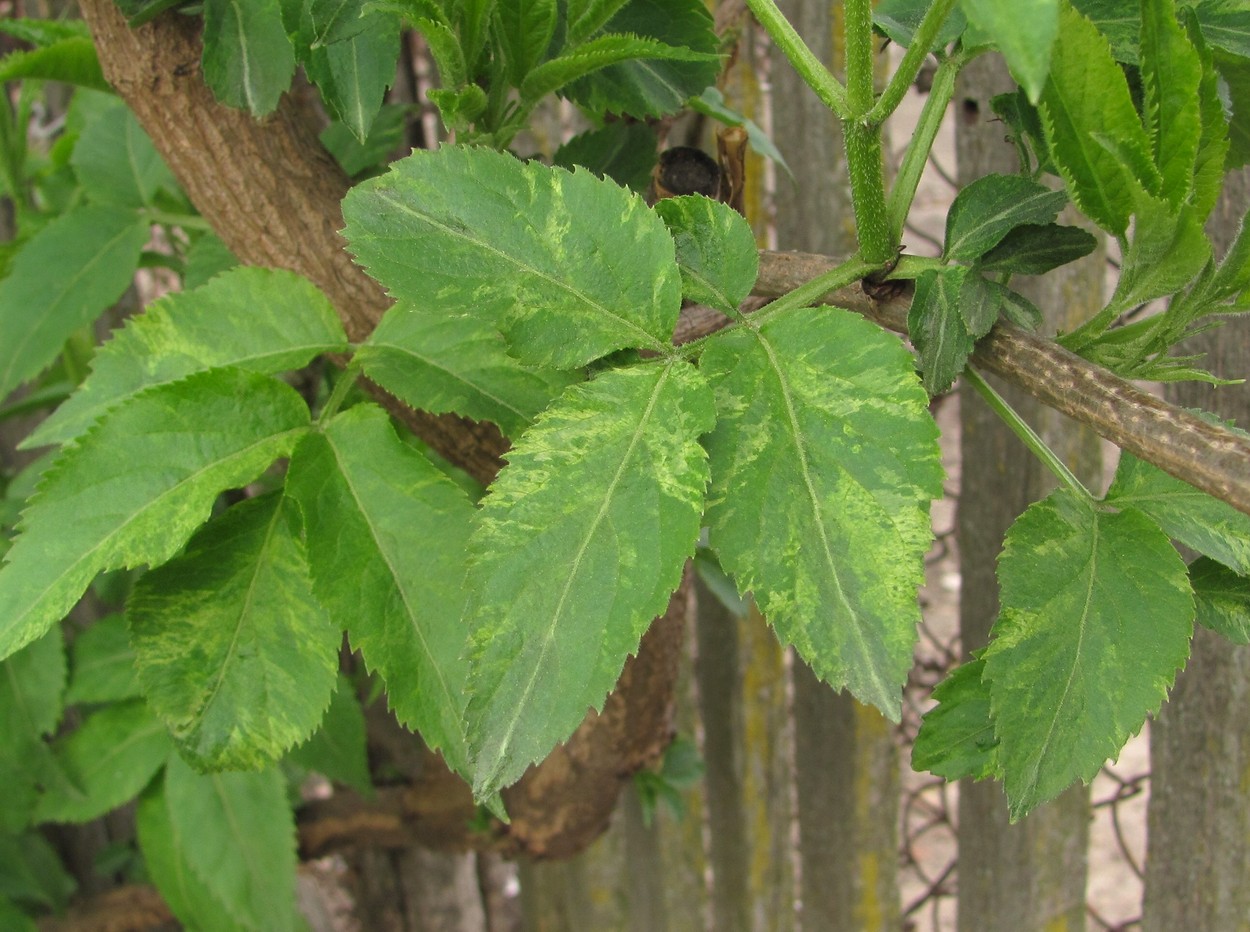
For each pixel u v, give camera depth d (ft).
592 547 0.91
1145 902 2.19
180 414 1.10
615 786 2.06
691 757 2.34
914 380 0.93
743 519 0.93
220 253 1.74
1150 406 0.92
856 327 0.96
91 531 1.05
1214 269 0.98
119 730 2.20
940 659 2.90
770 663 2.84
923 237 2.39
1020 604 0.97
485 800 0.88
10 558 1.04
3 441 2.83
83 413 1.18
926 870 3.79
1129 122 0.92
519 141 2.54
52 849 2.80
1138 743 4.14
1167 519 1.02
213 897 2.19
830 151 2.28
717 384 0.97
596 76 1.38
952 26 1.08
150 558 1.05
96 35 1.35
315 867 3.94
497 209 1.01
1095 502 1.01
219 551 1.11
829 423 0.94
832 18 2.20
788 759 3.01
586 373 1.13
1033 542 0.99
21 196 2.13
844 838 2.80
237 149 1.37
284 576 1.11
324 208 1.40
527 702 0.89
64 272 1.77
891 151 2.31
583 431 0.94
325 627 1.10
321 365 1.98
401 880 3.41
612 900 3.28
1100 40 0.90
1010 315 1.02
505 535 0.91
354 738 2.19
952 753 1.06
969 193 1.04
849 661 0.90
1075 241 1.03
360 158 1.86
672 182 1.44
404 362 1.19
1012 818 0.95
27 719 2.15
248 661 1.10
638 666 1.75
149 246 2.70
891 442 0.92
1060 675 0.96
